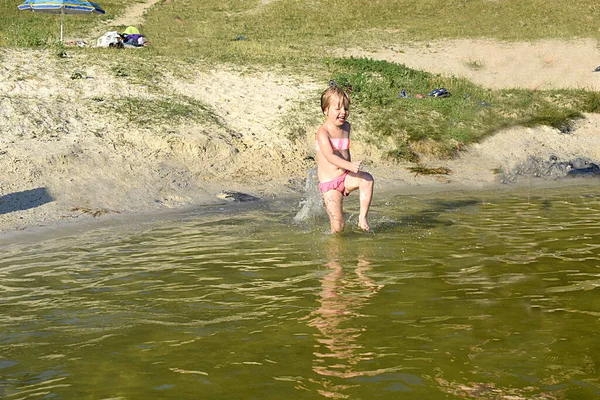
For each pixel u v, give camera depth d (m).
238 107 13.77
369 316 4.43
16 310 4.68
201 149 11.32
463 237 6.83
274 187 10.37
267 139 12.32
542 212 8.28
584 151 13.39
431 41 27.25
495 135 13.96
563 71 21.53
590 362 3.68
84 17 32.09
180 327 4.29
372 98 15.12
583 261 5.80
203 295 4.97
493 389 3.35
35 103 12.18
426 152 12.92
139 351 3.90
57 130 11.16
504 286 5.08
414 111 14.59
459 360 3.71
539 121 14.88
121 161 10.36
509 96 16.64
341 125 7.51
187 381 3.48
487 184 10.98
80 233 7.36
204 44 24.08
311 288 5.09
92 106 12.47
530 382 3.43
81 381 3.51
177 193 9.62
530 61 23.20
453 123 14.23
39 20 30.45
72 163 9.91
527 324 4.26
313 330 4.19
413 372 3.55
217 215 8.40
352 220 7.86
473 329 4.17
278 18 33.28
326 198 7.22
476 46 25.95
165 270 5.69
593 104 16.08
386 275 5.43
